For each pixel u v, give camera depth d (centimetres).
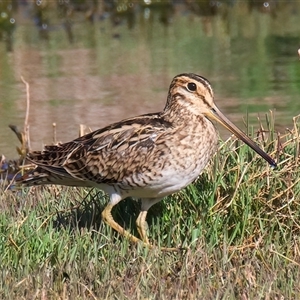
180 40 2491
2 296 884
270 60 2198
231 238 1032
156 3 2973
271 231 1027
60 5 2888
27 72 2141
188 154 1041
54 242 1005
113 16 2833
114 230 1097
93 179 1073
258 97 1870
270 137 1170
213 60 2227
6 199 1195
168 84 2011
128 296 873
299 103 1805
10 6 2809
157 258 970
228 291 867
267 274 923
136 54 2317
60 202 1155
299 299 862
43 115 1800
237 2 2998
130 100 1891
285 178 1079
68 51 2359
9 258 987
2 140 1666
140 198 1107
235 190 1053
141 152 1041
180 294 880
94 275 932
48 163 1084
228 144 1180
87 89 1986
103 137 1070
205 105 1067
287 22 2694
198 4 2967
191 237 1034
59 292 908
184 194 1100
